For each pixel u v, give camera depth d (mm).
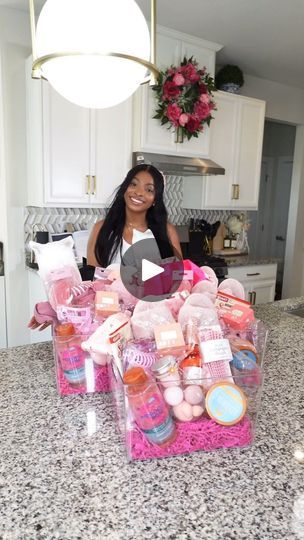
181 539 578
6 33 2518
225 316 946
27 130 2680
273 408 945
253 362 839
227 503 646
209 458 756
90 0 714
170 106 2797
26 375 1085
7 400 947
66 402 940
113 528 593
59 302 948
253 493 669
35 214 2846
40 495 652
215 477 705
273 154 5754
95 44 719
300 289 4758
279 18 2611
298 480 704
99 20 715
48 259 978
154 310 864
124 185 1971
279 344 1383
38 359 1199
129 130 2799
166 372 749
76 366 948
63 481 685
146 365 777
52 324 1015
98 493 659
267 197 5875
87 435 814
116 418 844
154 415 728
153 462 741
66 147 2586
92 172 2703
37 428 835
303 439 825
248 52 3211
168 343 783
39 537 575
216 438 773
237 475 711
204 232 3604
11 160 2672
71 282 979
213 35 2895
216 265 3215
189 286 987
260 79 3861
